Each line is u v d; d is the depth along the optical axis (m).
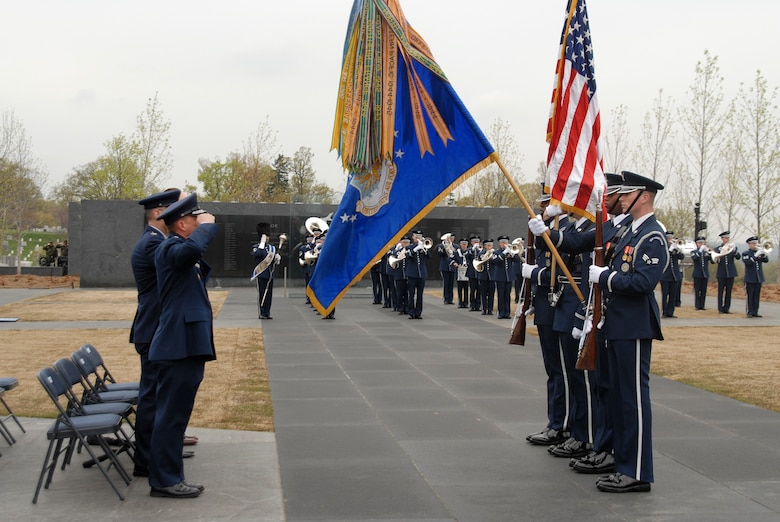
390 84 7.09
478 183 43.09
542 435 7.52
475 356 13.41
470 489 6.14
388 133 7.05
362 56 7.10
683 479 6.44
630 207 6.23
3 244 52.16
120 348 13.70
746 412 9.05
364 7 7.11
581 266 7.12
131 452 7.41
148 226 6.79
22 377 10.89
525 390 10.29
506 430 8.10
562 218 7.85
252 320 19.31
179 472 6.03
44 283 32.91
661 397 9.93
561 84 6.85
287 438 7.73
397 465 6.80
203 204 30.44
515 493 6.05
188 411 6.05
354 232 7.20
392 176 7.16
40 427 8.20
